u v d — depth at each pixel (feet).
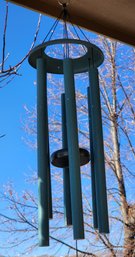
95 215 9.43
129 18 12.33
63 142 10.07
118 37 13.01
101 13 12.10
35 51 10.08
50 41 9.61
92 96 10.05
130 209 27.58
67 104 9.34
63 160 9.40
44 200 8.94
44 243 8.66
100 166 9.36
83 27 12.27
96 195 9.29
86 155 9.48
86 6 11.73
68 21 11.92
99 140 9.57
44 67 10.05
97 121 9.75
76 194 8.61
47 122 9.76
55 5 11.69
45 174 9.17
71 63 9.66
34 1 11.57
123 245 26.84
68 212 9.43
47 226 8.79
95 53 10.27
